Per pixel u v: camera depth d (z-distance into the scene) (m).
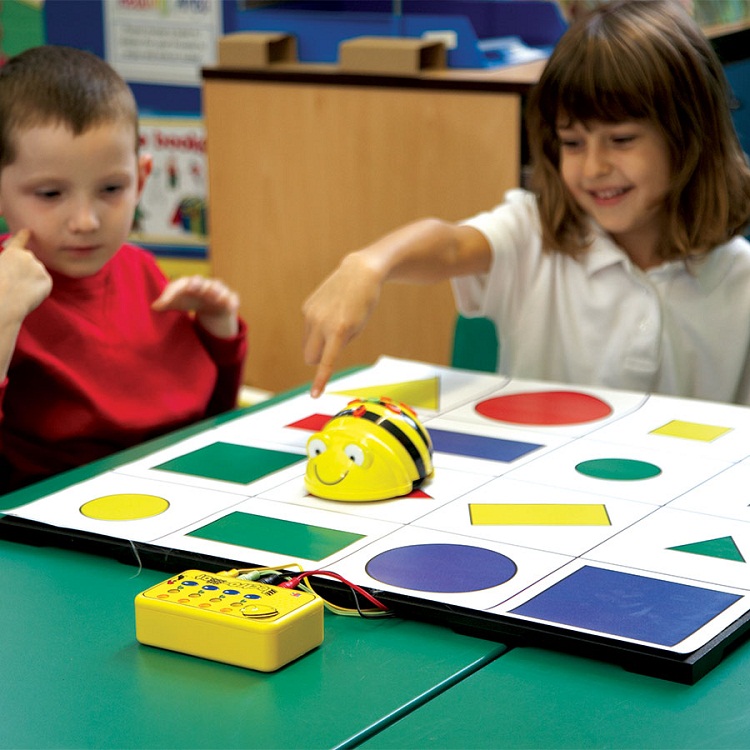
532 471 0.89
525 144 1.92
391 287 2.11
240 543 0.76
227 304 1.26
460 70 2.03
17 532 0.80
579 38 1.22
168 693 0.60
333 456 0.84
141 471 0.90
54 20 2.77
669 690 0.60
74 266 1.12
